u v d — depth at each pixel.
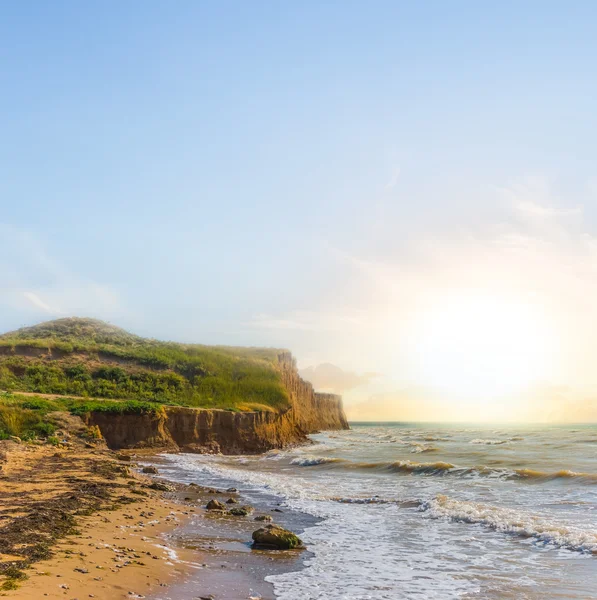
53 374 63.47
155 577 11.22
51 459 31.61
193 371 71.88
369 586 11.66
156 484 24.97
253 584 11.49
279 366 92.19
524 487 27.64
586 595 11.17
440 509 20.75
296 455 50.12
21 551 11.59
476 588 11.70
